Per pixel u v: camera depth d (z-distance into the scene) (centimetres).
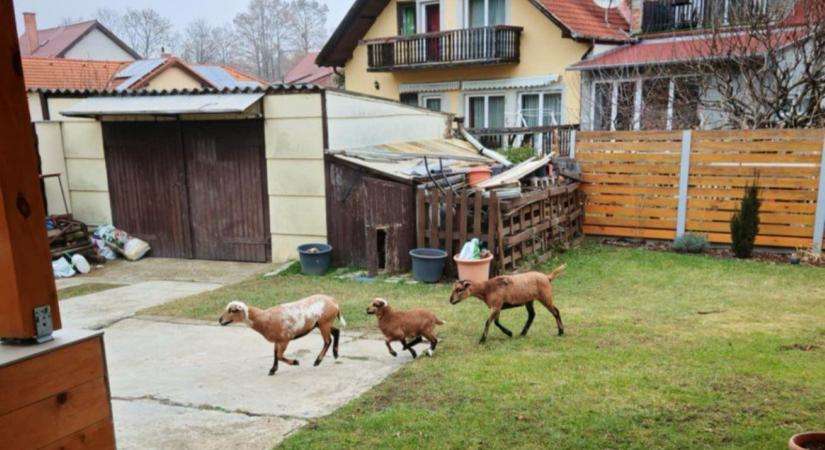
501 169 1144
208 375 533
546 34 1778
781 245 998
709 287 818
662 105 1499
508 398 434
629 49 1619
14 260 197
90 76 2253
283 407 450
